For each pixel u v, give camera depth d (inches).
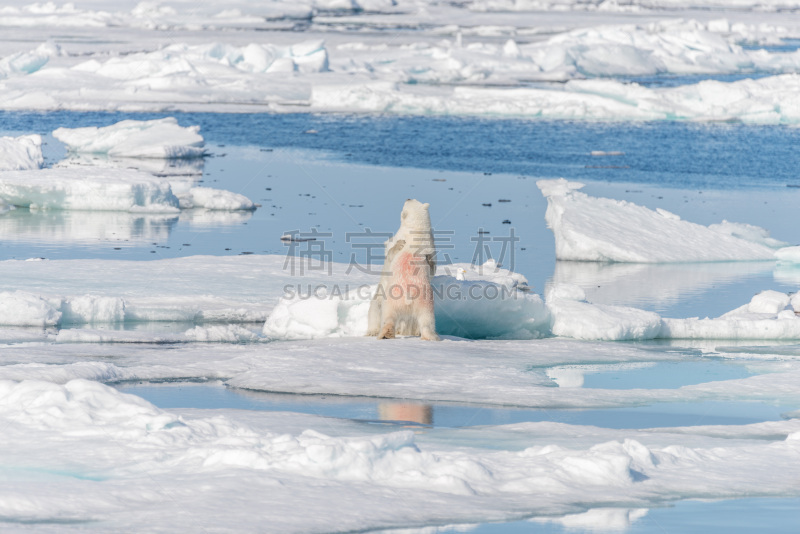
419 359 1266.0
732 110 5634.8
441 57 7824.8
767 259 2368.4
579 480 745.0
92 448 753.0
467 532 628.7
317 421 939.3
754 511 691.4
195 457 738.8
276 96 6294.3
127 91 6082.7
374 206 2913.4
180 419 818.8
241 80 6560.0
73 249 2265.0
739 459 821.2
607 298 1850.4
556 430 916.6
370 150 4261.8
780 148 4421.8
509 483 729.0
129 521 606.5
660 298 1865.2
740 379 1201.4
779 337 1555.1
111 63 6614.2
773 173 3720.5
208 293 1752.0
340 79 6860.2
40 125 4943.4
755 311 1715.1
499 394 1091.3
